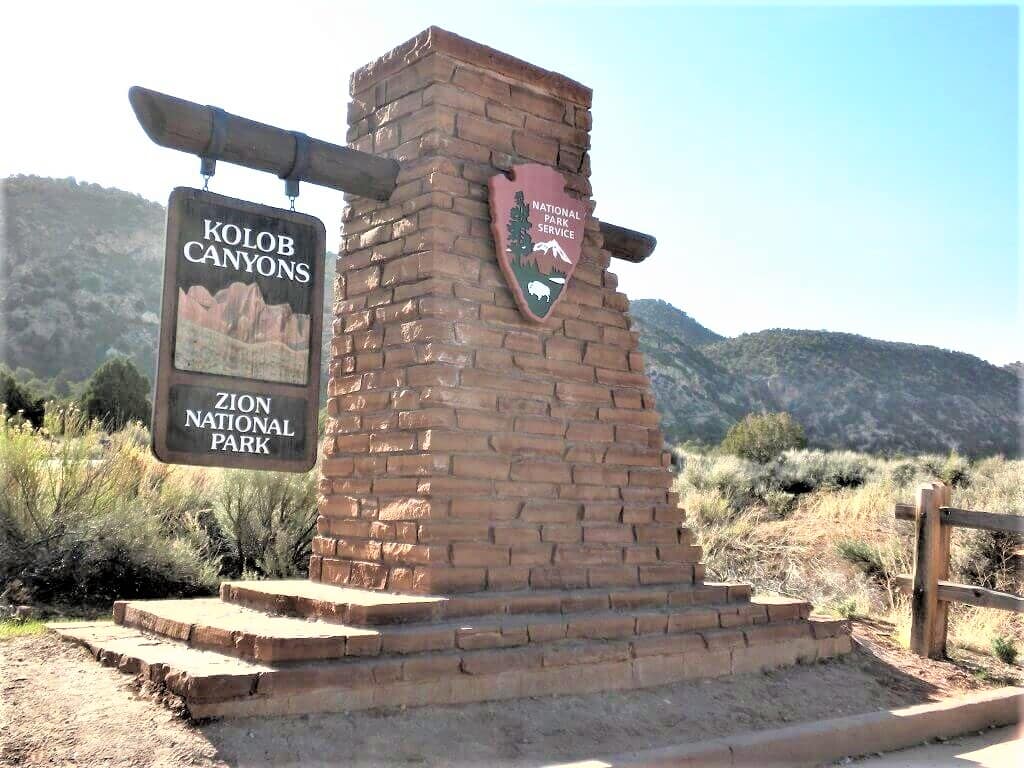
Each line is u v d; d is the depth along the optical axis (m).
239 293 6.29
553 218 7.51
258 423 6.29
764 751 5.89
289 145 6.67
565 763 5.20
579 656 6.31
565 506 7.14
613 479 7.52
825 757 6.26
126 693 5.31
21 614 8.74
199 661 5.49
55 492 10.15
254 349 6.32
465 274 7.02
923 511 9.13
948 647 9.65
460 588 6.43
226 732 4.84
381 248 7.34
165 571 10.26
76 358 77.88
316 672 5.24
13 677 5.61
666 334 107.38
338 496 7.25
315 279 6.61
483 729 5.48
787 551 14.65
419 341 6.83
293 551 11.74
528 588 6.79
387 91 7.61
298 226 6.58
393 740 5.12
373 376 7.15
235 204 6.33
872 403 102.31
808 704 6.95
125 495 10.91
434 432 6.55
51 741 4.61
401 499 6.67
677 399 93.88
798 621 8.02
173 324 6.02
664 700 6.48
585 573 7.13
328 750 4.89
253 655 5.40
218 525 12.35
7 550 9.62
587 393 7.56
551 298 7.37
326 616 6.09
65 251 90.25
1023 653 9.41
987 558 12.50
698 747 5.66
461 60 7.32
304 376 6.51
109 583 10.08
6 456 9.98
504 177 7.23
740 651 7.36
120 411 30.39
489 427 6.86
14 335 77.69
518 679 6.00
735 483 20.16
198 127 6.26
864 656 8.45
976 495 16.86
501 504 6.76
